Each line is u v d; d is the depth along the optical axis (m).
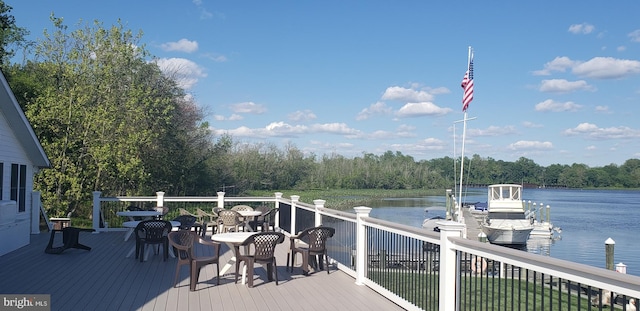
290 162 53.25
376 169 74.25
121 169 18.50
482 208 44.09
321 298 6.21
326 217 9.41
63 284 6.90
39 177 18.11
